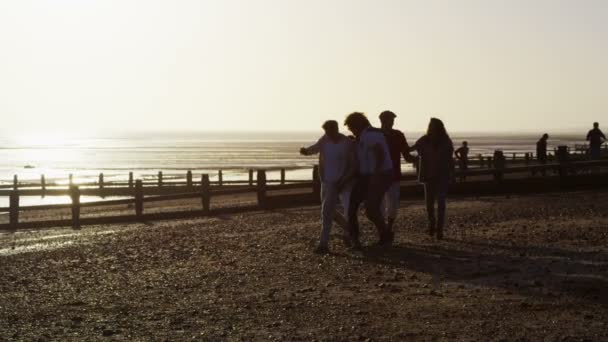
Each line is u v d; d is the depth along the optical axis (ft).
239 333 25.25
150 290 33.37
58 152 633.20
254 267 38.88
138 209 72.90
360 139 43.83
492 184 90.58
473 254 41.37
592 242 44.42
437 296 30.55
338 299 30.42
